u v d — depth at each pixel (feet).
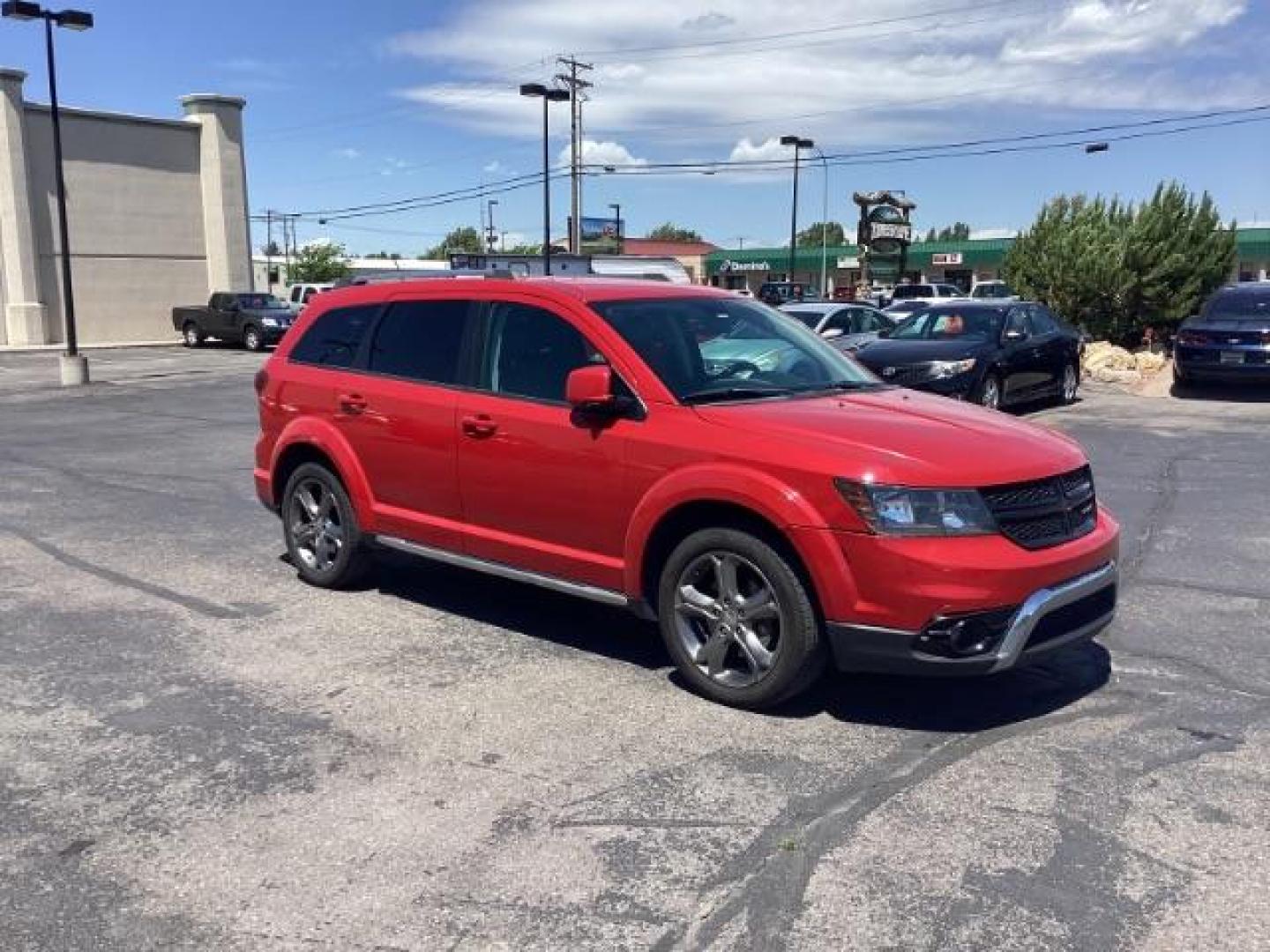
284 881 11.11
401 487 19.66
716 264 291.58
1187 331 55.36
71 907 10.69
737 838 11.89
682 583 15.78
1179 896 10.73
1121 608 19.97
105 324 129.18
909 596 13.64
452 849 11.71
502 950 9.95
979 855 11.50
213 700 15.94
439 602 20.84
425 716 15.30
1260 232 209.77
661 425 15.79
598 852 11.63
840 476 13.99
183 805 12.75
